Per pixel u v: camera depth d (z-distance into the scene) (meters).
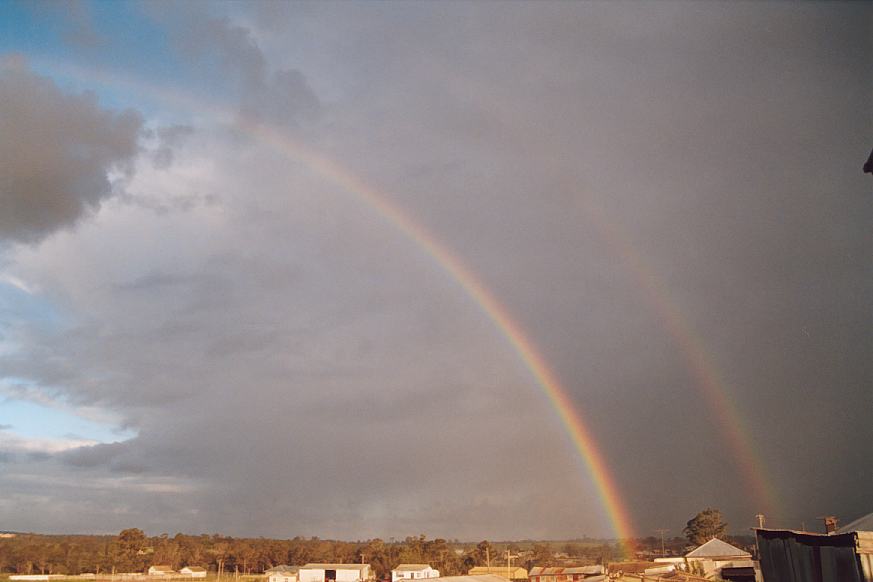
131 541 168.12
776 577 28.02
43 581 135.12
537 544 194.25
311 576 131.00
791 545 26.30
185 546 194.00
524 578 124.50
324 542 187.12
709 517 134.62
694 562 74.06
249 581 137.75
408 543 156.88
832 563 22.72
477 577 72.50
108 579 141.12
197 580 142.50
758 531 29.89
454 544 189.75
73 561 162.62
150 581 139.50
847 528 28.81
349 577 130.00
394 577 128.50
